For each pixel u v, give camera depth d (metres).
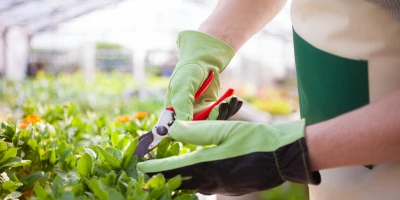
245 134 0.88
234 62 22.25
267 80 22.25
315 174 0.85
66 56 24.45
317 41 1.00
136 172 0.94
